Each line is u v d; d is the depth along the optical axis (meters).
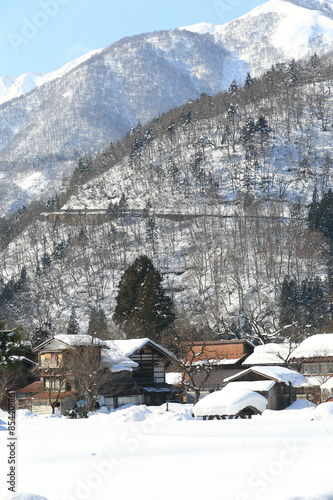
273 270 187.50
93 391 63.78
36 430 30.55
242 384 59.91
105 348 69.94
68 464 17.94
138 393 71.19
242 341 80.94
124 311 101.31
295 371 70.31
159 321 91.31
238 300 173.88
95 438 24.91
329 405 35.44
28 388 71.25
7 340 40.91
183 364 65.06
